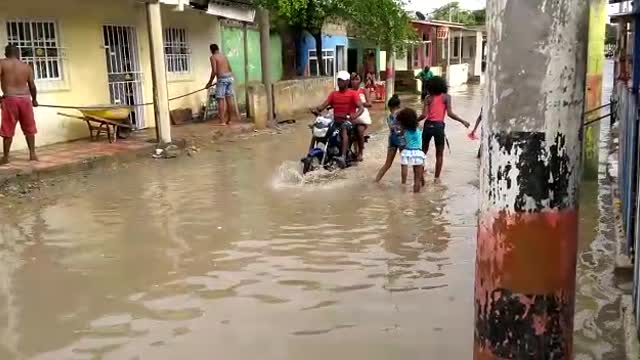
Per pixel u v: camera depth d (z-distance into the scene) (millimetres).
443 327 4406
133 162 11242
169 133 12297
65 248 6363
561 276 2486
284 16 19062
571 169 2443
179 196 8547
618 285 5043
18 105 9883
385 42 23906
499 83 2418
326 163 10008
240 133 14969
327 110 10812
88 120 12070
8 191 8773
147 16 11938
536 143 2387
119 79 13945
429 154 11930
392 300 4883
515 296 2492
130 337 4367
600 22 8227
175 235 6723
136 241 6543
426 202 8000
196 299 4988
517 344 2523
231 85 15633
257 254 6039
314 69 24797
